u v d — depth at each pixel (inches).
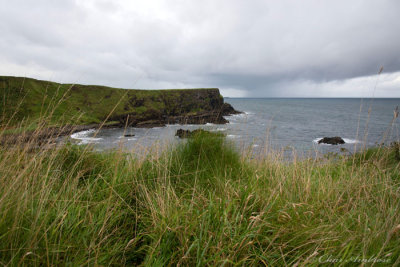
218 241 75.4
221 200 98.1
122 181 120.3
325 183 138.1
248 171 150.6
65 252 67.6
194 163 151.7
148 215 98.7
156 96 2652.6
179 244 79.0
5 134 106.7
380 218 96.3
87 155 138.9
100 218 87.3
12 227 65.6
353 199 118.3
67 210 82.4
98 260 68.7
